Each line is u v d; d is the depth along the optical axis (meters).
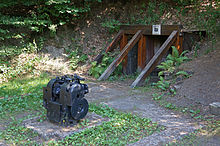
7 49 12.16
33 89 9.55
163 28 11.31
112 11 15.10
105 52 13.19
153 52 12.91
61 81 5.98
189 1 13.32
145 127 5.83
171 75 9.80
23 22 12.19
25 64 12.16
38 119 6.32
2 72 11.54
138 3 14.70
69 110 5.76
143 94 9.02
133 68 13.09
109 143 5.05
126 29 13.27
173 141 5.00
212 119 6.22
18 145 5.09
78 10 13.60
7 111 7.21
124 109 7.33
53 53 13.59
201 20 12.07
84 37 14.24
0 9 13.12
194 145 4.81
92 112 6.85
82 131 5.55
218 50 10.16
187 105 7.43
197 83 8.41
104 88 10.02
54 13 13.45
